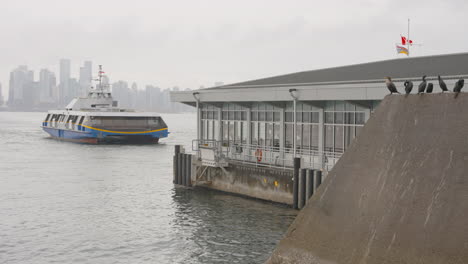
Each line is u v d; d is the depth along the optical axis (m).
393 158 11.23
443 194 10.27
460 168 10.17
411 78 29.25
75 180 49.59
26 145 91.25
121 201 39.06
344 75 37.81
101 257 25.52
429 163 10.66
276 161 37.41
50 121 110.44
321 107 34.12
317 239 11.97
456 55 36.09
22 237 29.02
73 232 30.06
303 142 35.91
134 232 29.94
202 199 38.38
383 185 11.20
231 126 42.16
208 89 45.97
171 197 39.94
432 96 10.98
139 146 89.94
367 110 31.19
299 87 32.53
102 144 93.31
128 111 100.88
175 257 25.38
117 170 57.06
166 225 31.42
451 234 9.95
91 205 37.75
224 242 27.48
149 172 55.44
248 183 37.34
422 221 10.42
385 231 10.91
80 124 94.88
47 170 57.00
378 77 33.25
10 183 47.81
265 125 38.84
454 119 10.54
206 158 40.19
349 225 11.52
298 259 12.20
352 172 11.80
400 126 11.32
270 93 34.88
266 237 28.06
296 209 32.72
